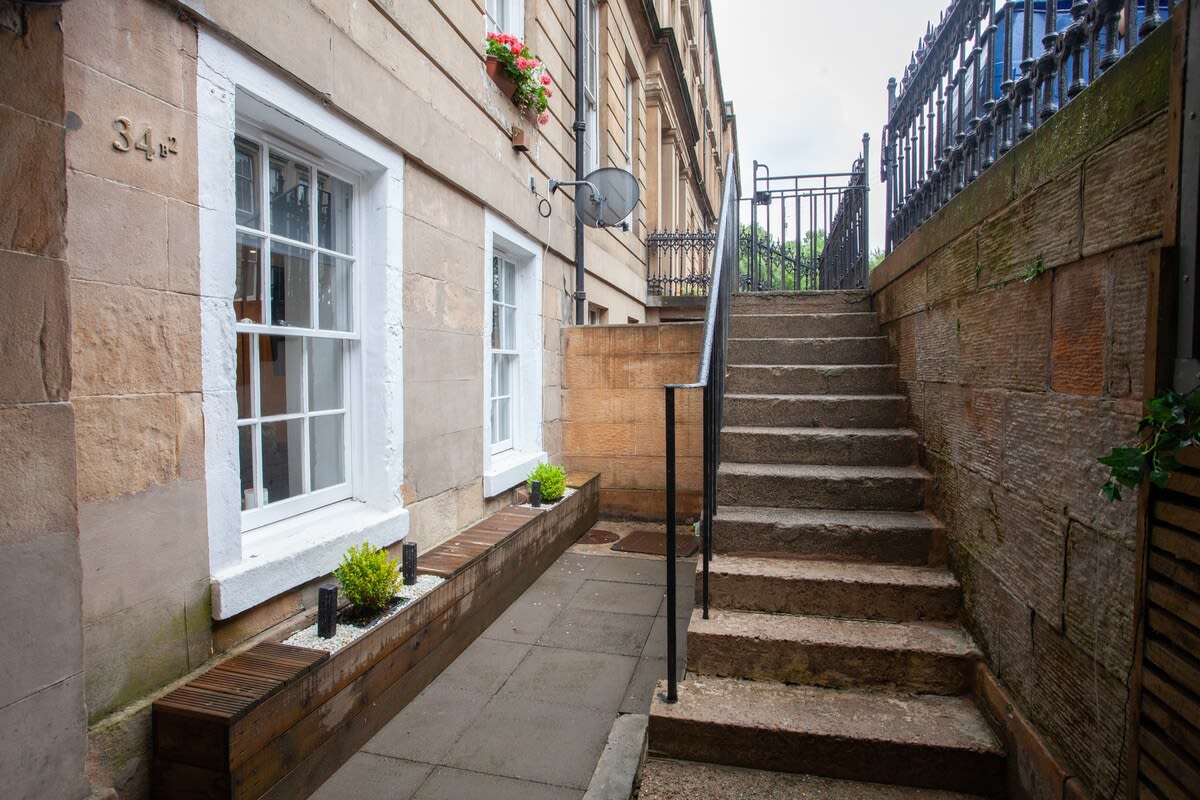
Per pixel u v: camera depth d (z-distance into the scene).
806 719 2.46
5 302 1.53
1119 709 1.67
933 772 2.32
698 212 20.14
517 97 4.95
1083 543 1.86
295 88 2.68
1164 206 1.46
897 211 4.61
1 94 1.51
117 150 1.96
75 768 1.70
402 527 3.48
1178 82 1.41
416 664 3.07
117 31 1.96
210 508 2.31
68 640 1.67
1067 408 1.97
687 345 6.17
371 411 3.40
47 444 1.62
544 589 4.50
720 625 2.88
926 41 3.78
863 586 2.96
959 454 2.98
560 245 6.27
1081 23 2.06
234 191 2.59
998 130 2.71
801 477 3.56
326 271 3.27
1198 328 1.35
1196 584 1.31
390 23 3.35
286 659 2.36
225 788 1.95
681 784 2.34
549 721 2.88
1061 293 2.02
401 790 2.41
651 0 10.20
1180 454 1.36
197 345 2.26
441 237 3.93
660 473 6.28
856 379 4.41
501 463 5.04
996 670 2.47
